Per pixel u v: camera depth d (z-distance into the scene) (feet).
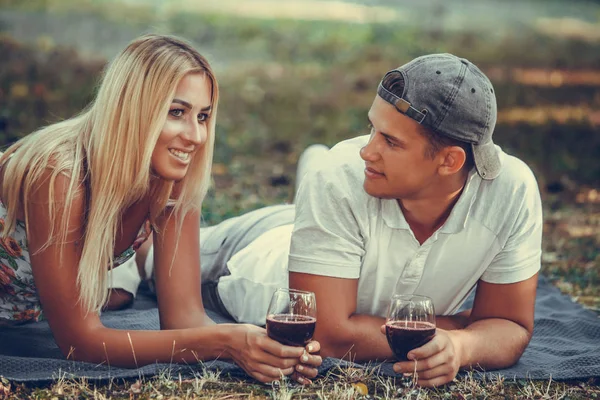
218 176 25.95
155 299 15.16
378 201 10.93
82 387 10.10
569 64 53.98
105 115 10.28
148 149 10.25
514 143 32.91
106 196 10.41
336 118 37.50
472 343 10.93
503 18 75.87
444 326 11.60
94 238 10.44
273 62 51.55
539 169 29.30
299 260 11.00
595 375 11.32
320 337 11.00
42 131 10.81
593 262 18.75
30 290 12.02
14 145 11.13
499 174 11.07
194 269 11.93
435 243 11.09
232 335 10.56
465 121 10.08
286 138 33.17
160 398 10.02
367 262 11.19
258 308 13.16
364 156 10.28
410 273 11.21
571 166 29.73
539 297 15.94
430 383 10.39
